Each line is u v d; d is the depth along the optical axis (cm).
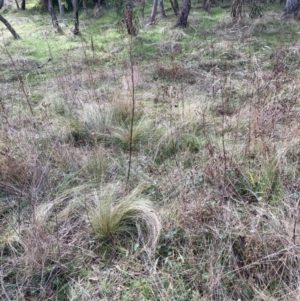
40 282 195
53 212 244
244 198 243
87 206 244
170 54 573
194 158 296
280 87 370
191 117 349
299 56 504
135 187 263
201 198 231
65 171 289
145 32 740
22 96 450
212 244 201
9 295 189
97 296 186
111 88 447
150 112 371
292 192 235
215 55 559
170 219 223
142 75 487
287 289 173
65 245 213
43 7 1150
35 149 306
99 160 289
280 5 915
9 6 1252
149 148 316
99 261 207
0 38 816
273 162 255
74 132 349
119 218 223
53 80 495
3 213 249
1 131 326
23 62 607
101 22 895
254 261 189
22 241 212
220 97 401
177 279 190
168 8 1005
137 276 195
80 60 597
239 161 270
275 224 205
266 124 301
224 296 175
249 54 541
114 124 357
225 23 734
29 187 266
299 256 180
